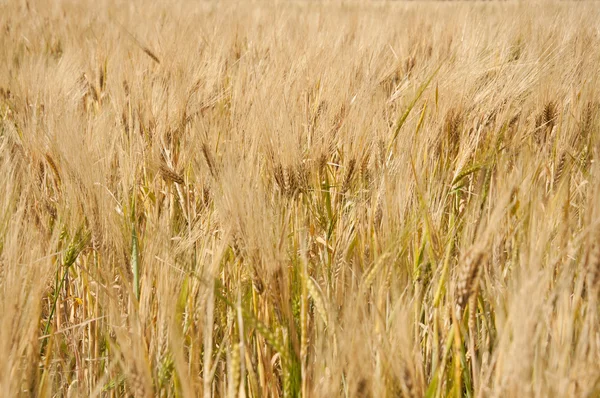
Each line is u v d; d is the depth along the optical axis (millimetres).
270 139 2434
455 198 2791
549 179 2486
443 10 10000
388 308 1706
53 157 2576
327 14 8992
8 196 2018
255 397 1762
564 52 3832
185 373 1399
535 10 6707
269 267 1664
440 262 1891
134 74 4043
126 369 1500
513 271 1616
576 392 1207
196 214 2531
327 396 1418
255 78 3684
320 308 1571
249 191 1825
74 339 2072
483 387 1411
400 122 2738
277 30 6266
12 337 1442
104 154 2596
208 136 2779
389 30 6520
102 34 7145
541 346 1359
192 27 6602
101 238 2061
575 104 3002
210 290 1487
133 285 2045
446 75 3305
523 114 2992
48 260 1739
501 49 4145
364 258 2176
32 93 4031
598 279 1343
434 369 1686
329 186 2729
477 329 1952
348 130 2842
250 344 1993
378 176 2562
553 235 1880
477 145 2961
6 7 9789
